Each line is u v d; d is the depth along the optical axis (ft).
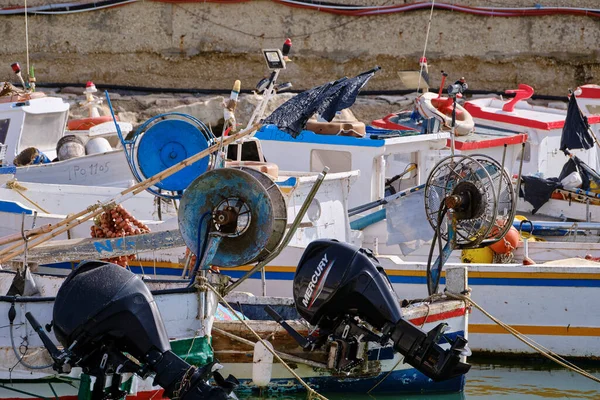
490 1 242.17
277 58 101.81
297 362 97.76
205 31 239.91
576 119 153.07
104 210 98.48
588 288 119.96
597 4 242.37
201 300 90.53
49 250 102.58
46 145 164.45
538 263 127.13
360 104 233.35
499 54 242.58
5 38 238.27
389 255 125.29
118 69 240.12
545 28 242.58
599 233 146.20
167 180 102.47
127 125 170.19
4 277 104.63
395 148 144.05
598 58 242.17
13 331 91.76
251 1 239.71
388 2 242.17
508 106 186.70
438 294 102.58
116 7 238.48
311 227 121.70
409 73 170.40
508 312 120.78
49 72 238.89
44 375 90.07
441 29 241.76
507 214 101.76
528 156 179.93
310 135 145.69
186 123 102.47
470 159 99.09
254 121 104.94
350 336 84.74
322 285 84.53
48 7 238.07
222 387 75.31
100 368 77.30
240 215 87.76
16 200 133.39
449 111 161.79
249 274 92.84
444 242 123.75
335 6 241.14
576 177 162.91
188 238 89.61
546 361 121.08
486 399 105.19
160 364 76.48
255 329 97.40
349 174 126.52
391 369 100.63
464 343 81.30
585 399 106.01
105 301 77.20
